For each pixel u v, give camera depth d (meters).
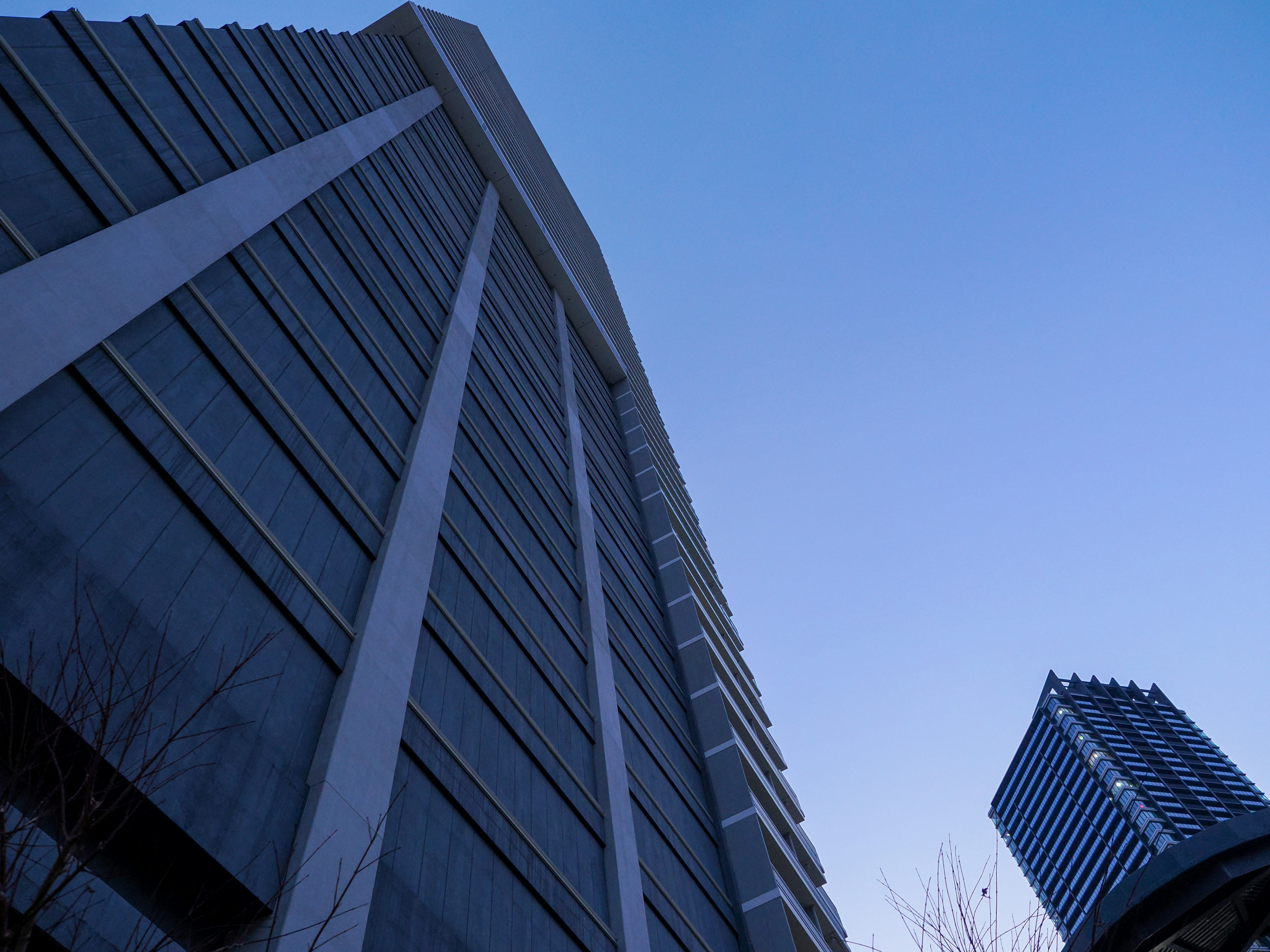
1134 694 187.88
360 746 12.81
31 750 7.98
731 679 44.88
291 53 28.89
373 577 15.93
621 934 18.64
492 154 55.19
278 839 10.80
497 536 23.83
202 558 12.18
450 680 17.50
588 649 26.31
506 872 15.98
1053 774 181.00
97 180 14.31
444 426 22.59
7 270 11.59
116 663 8.09
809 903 36.22
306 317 18.86
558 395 42.03
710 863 28.73
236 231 17.27
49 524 10.20
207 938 9.55
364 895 11.39
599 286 74.62
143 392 12.62
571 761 21.36
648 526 48.47
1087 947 16.53
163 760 9.73
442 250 33.16
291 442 15.66
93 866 9.11
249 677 11.84
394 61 46.22
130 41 18.17
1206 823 151.88
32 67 14.62
